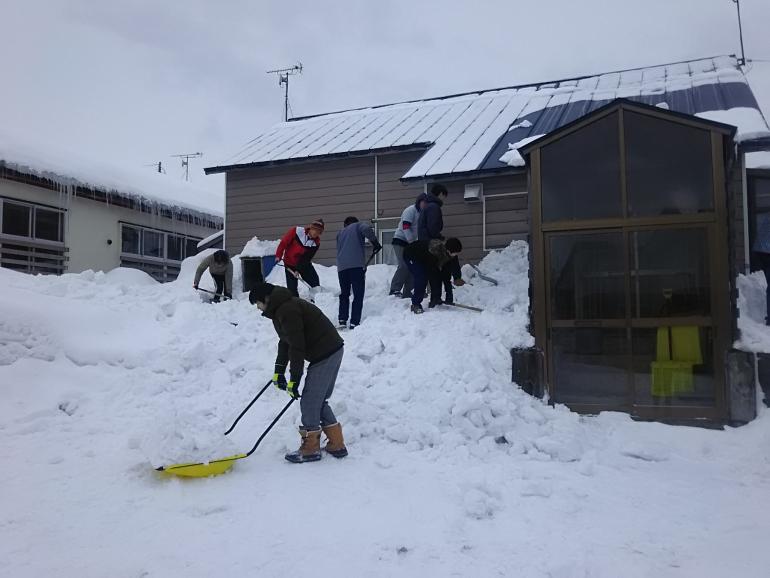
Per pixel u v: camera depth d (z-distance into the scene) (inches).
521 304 300.0
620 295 233.0
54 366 246.5
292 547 130.3
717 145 224.5
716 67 482.9
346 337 283.6
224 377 254.8
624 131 234.5
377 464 180.1
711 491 164.1
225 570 120.6
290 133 562.6
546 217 242.8
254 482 165.5
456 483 166.7
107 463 176.7
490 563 124.5
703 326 222.5
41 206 499.5
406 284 346.3
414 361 246.8
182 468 163.6
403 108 576.7
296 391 173.9
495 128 450.3
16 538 132.6
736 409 214.1
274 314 180.7
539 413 217.6
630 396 228.7
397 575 119.5
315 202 484.4
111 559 124.2
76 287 336.5
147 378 247.4
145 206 599.8
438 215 311.1
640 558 126.5
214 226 708.0
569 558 125.7
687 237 227.3
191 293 370.0
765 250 317.4
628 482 170.4
